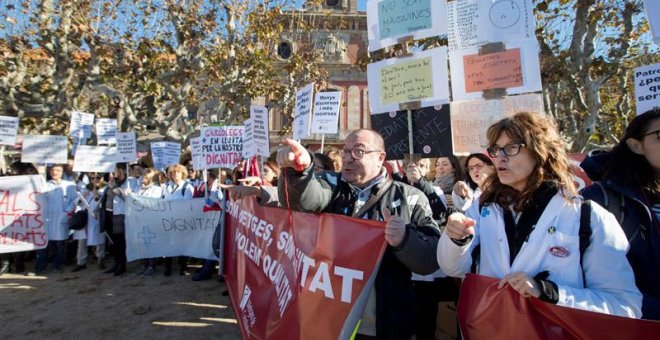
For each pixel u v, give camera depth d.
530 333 1.47
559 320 1.43
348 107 25.95
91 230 7.23
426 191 3.40
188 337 4.22
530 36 3.24
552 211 1.55
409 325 2.02
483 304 1.63
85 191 7.58
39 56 10.97
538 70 3.21
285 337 2.07
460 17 3.47
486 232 1.73
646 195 1.96
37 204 5.96
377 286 2.02
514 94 3.53
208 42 12.79
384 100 3.85
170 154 9.19
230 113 13.91
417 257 1.82
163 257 7.28
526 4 3.25
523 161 1.62
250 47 12.84
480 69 3.39
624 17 7.92
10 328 4.44
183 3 11.24
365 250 1.87
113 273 6.94
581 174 3.42
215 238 5.61
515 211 1.66
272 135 24.42
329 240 1.99
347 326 1.76
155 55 11.78
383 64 3.86
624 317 1.33
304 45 15.43
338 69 25.92
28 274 6.84
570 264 1.47
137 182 8.08
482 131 3.41
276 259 2.42
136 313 4.91
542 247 1.52
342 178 2.34
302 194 2.10
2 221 5.78
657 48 10.49
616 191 2.02
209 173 9.01
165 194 7.27
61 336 4.23
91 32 10.31
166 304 5.25
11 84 9.98
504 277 1.52
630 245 1.92
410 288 2.10
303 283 2.05
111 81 13.59
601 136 12.29
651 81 2.94
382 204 2.16
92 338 4.18
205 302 5.34
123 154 7.64
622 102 10.47
